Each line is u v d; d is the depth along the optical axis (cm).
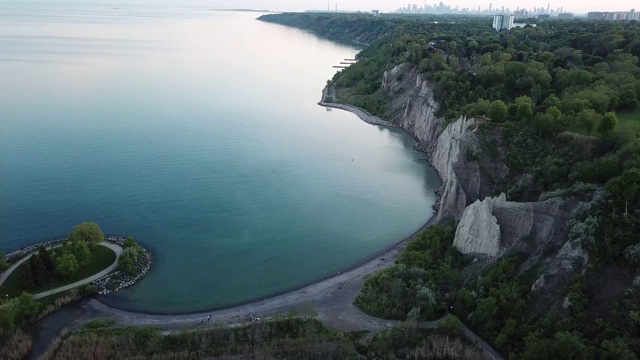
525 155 8231
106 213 8956
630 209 5928
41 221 8519
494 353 5653
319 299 6712
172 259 7681
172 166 11444
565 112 8956
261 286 7056
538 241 6631
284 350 5678
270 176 11256
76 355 5494
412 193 10650
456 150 10050
